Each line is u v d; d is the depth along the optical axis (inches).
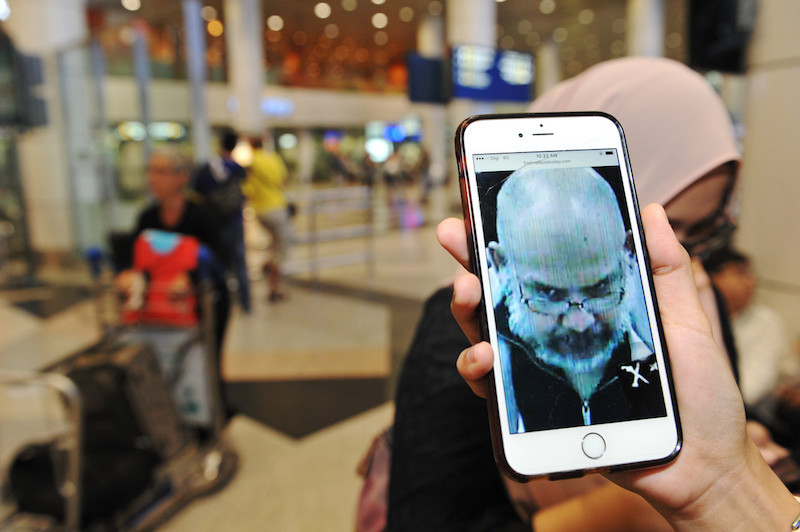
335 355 162.4
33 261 271.6
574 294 21.2
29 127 232.2
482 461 26.6
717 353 18.5
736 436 17.7
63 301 217.5
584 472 19.4
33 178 269.6
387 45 963.3
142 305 96.6
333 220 484.7
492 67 317.1
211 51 758.5
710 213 32.2
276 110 839.1
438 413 26.9
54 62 267.1
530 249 21.5
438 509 26.4
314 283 259.3
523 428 20.0
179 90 288.2
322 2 694.5
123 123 263.9
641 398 19.1
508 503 27.4
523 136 23.0
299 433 117.3
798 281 87.7
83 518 72.2
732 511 17.3
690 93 30.3
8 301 216.7
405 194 743.7
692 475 17.7
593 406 20.0
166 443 86.1
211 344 99.3
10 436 102.5
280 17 765.9
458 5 454.9
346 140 1017.5
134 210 272.4
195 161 295.0
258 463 105.9
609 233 22.2
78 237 273.7
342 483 99.3
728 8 91.5
